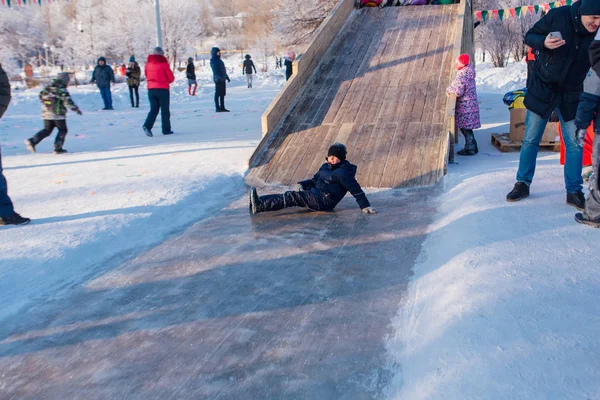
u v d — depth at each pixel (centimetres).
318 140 707
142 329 309
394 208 525
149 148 880
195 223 502
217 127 1155
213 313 325
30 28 4381
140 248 440
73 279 381
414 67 839
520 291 297
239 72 4462
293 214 523
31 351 290
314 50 868
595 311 274
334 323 306
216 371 264
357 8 1087
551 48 425
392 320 307
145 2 4675
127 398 246
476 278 319
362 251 416
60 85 846
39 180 657
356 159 652
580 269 327
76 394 251
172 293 354
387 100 768
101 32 4616
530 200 484
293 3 2592
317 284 360
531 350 241
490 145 823
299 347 282
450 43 893
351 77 842
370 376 253
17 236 443
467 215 449
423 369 244
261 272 384
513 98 753
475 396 214
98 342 296
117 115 1488
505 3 3042
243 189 618
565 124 455
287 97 774
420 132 687
